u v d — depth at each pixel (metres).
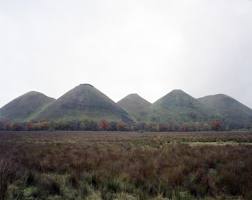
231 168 8.73
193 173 8.16
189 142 27.91
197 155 12.62
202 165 9.63
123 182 7.12
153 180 7.19
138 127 111.62
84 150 16.02
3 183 5.52
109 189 6.60
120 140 31.33
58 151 15.16
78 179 7.30
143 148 18.64
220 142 27.78
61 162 10.36
